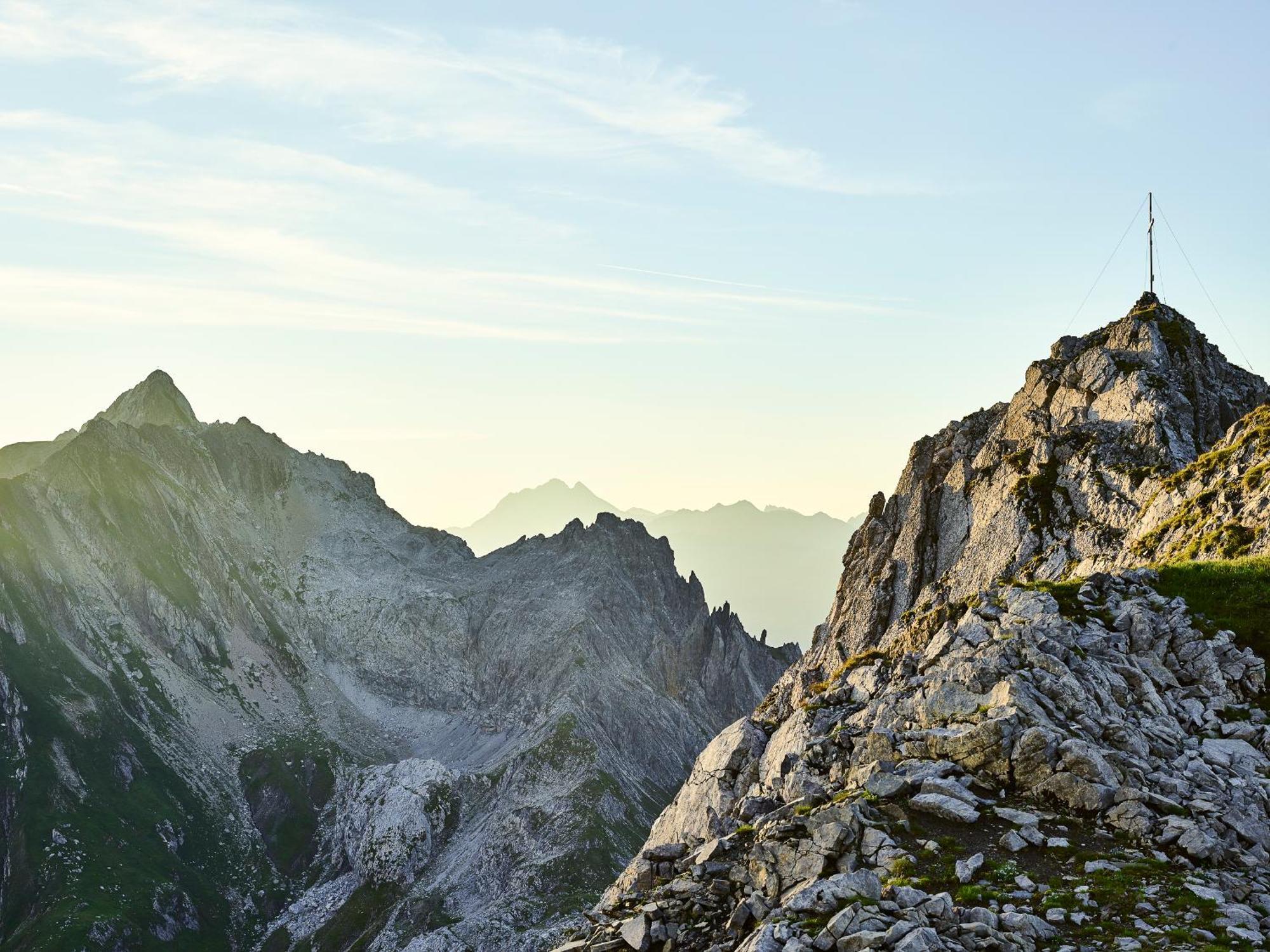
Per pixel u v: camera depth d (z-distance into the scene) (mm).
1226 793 39156
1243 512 72312
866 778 41812
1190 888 34031
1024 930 32250
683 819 54031
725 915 37500
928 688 46031
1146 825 37219
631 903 41469
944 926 32031
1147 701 44188
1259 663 45719
